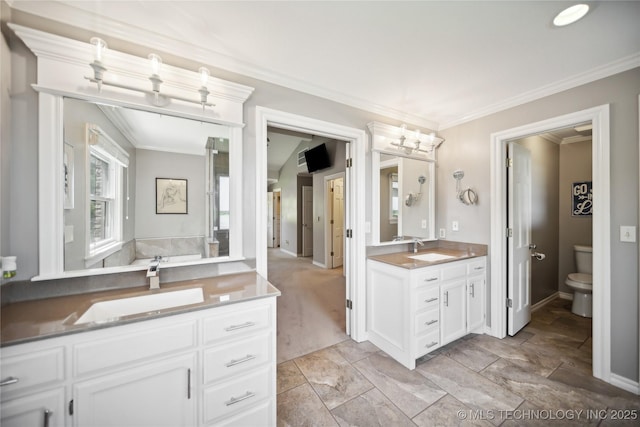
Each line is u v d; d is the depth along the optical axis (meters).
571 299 3.36
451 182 2.77
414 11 1.29
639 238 1.62
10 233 1.17
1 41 1.10
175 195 1.60
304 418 1.44
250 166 1.81
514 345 2.24
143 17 1.34
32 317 1.03
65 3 1.25
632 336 1.64
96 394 0.96
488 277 2.46
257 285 1.48
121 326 0.99
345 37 1.50
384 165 2.53
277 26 1.41
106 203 1.43
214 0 1.23
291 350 2.17
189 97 1.54
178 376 1.10
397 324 2.02
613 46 1.56
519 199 2.54
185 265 1.58
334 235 5.41
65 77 1.26
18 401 0.85
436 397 1.60
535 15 1.31
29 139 1.21
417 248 2.69
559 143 3.45
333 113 2.19
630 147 1.66
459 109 2.51
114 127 1.44
